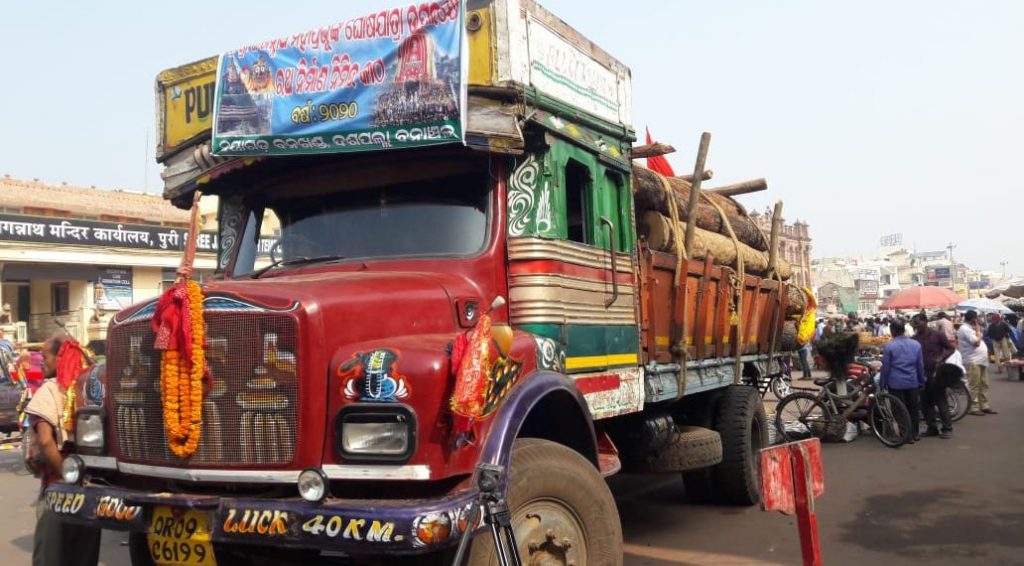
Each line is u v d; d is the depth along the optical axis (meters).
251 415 3.31
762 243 8.90
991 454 10.23
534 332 4.21
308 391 3.25
